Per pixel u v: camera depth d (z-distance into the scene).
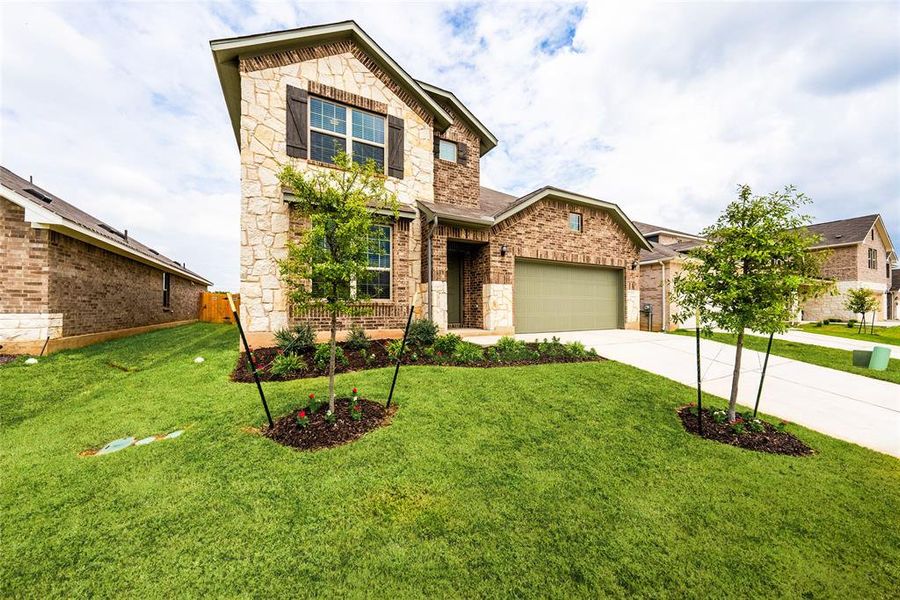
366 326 8.95
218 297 21.17
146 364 7.43
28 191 9.44
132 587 2.07
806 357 9.50
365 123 9.61
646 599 2.11
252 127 8.18
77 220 10.17
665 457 3.85
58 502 2.81
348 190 4.55
